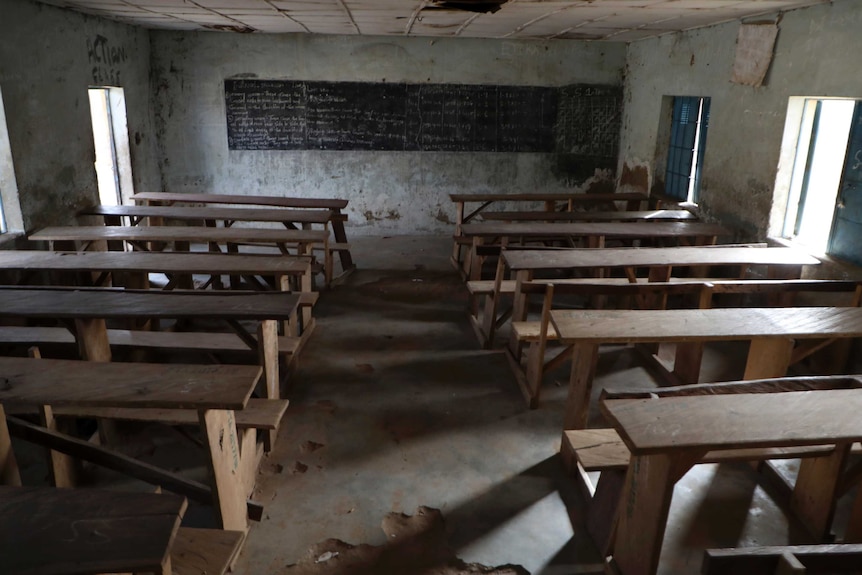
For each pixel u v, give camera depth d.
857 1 4.02
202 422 2.11
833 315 3.05
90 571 1.37
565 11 5.05
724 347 4.70
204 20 6.20
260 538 2.53
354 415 3.53
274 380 3.24
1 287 3.19
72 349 3.42
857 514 2.47
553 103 7.91
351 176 7.97
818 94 4.41
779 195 4.95
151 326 4.40
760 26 5.04
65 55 5.43
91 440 3.07
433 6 4.89
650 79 7.16
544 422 3.50
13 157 4.73
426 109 7.80
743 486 2.94
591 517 2.61
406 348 4.48
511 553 2.49
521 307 4.10
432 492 2.86
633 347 4.57
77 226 5.47
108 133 6.73
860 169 4.18
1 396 2.06
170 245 6.91
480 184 8.13
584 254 4.20
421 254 7.22
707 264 4.11
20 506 1.54
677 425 2.02
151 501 1.56
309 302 4.32
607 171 8.21
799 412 2.12
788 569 1.49
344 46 7.52
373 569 2.38
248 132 7.70
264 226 8.31
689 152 6.54
